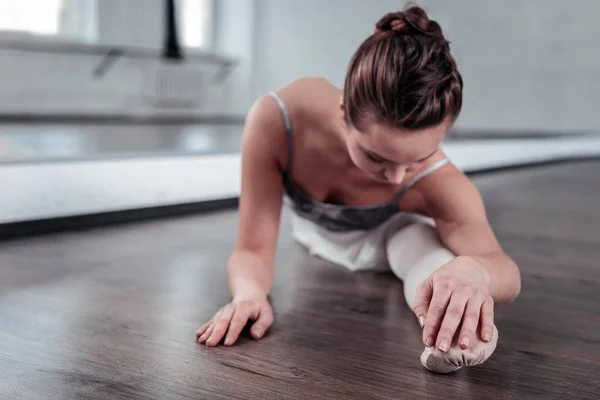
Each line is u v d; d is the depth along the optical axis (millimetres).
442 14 6637
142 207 2428
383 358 1036
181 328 1162
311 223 1723
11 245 1877
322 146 1288
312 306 1317
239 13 8344
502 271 1040
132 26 7395
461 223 1242
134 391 893
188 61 8016
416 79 899
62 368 971
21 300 1323
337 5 7660
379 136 933
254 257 1293
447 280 923
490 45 6746
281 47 8188
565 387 944
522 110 6676
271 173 1321
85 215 2238
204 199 2666
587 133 6391
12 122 5875
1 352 1032
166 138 4703
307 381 938
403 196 1339
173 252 1813
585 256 1860
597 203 3045
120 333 1130
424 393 907
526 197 3232
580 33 6324
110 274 1548
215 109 8508
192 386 912
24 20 6504
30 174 2059
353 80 966
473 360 871
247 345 1081
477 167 4656
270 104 1309
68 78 6879
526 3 6531
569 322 1252
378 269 1596
